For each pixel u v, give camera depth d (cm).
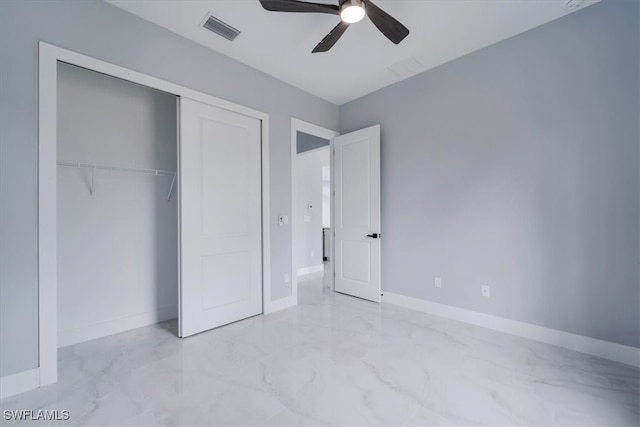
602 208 213
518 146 251
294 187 343
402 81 333
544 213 238
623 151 205
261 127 310
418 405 162
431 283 310
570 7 217
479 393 172
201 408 160
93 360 212
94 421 150
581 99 221
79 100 244
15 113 174
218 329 270
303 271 550
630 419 150
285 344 239
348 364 206
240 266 293
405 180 331
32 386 177
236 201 289
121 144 267
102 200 257
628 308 204
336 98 381
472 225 279
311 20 231
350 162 374
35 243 180
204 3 211
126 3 210
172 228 302
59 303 235
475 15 226
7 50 172
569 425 146
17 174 174
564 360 209
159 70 235
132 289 274
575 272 224
